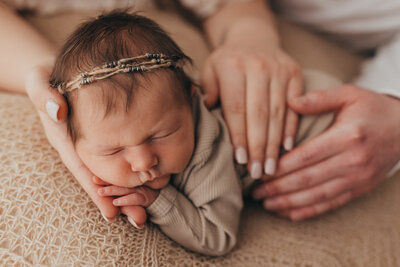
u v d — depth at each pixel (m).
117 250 0.59
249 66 0.80
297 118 0.80
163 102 0.58
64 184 0.63
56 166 0.65
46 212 0.58
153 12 1.10
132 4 1.08
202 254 0.72
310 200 0.82
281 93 0.78
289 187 0.81
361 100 0.81
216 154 0.71
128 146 0.57
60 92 0.59
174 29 1.03
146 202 0.63
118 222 0.62
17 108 0.73
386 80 1.09
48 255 0.55
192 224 0.67
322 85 0.88
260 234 0.80
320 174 0.80
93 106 0.56
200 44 1.06
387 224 0.89
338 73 1.20
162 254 0.65
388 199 0.97
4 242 0.55
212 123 0.71
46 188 0.61
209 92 0.79
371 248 0.82
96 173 0.61
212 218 0.68
